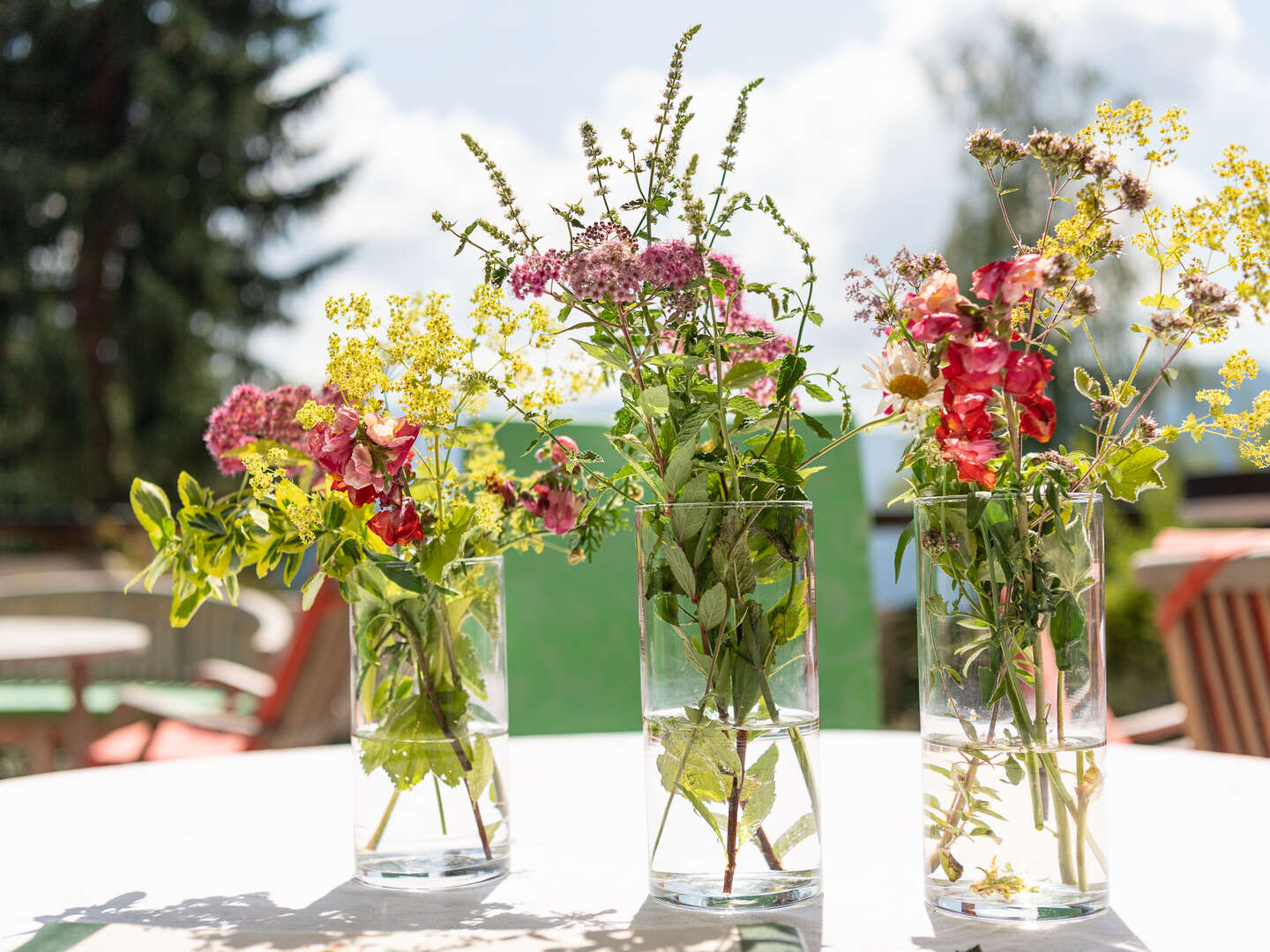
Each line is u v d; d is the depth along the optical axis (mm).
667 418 725
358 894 727
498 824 762
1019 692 643
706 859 681
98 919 678
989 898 645
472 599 772
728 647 686
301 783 1051
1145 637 5238
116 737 2674
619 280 618
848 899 693
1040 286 620
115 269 13586
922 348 680
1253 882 702
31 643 2850
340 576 749
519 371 831
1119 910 660
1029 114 8859
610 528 862
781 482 707
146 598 3846
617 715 1683
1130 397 677
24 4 13367
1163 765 1040
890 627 4914
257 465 763
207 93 13586
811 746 696
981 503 646
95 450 13023
